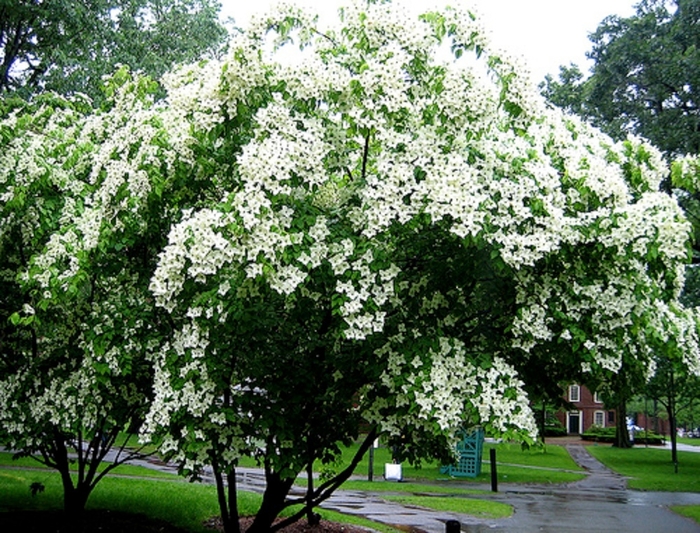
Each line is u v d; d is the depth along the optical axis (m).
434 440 6.14
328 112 5.14
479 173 4.80
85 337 5.93
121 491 10.24
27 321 5.55
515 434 4.64
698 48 18.30
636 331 5.02
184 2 21.58
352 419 6.14
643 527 11.34
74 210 6.56
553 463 26.38
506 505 13.13
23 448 7.07
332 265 4.66
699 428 81.19
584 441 46.66
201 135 5.09
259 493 12.22
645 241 4.87
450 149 4.90
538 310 4.95
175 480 13.09
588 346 4.87
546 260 4.76
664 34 18.78
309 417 6.00
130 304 5.91
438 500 13.24
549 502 14.40
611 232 4.83
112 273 5.83
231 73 4.85
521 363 5.73
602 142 6.03
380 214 4.61
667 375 21.94
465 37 4.98
